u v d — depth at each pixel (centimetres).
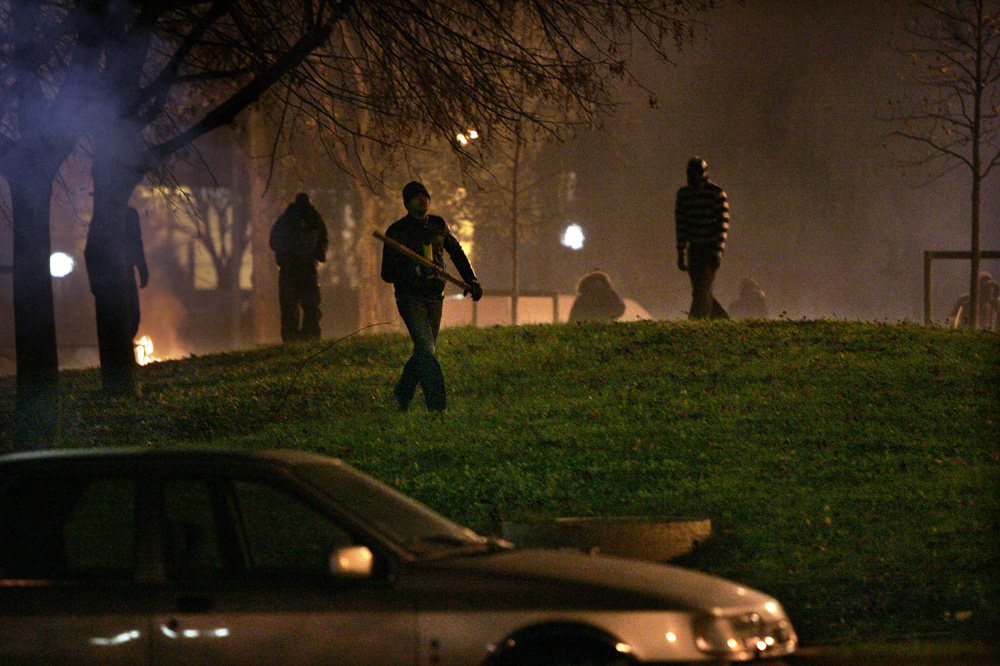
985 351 6131
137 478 2180
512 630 2030
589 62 5959
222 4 5659
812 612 3084
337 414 5528
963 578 3222
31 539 2169
